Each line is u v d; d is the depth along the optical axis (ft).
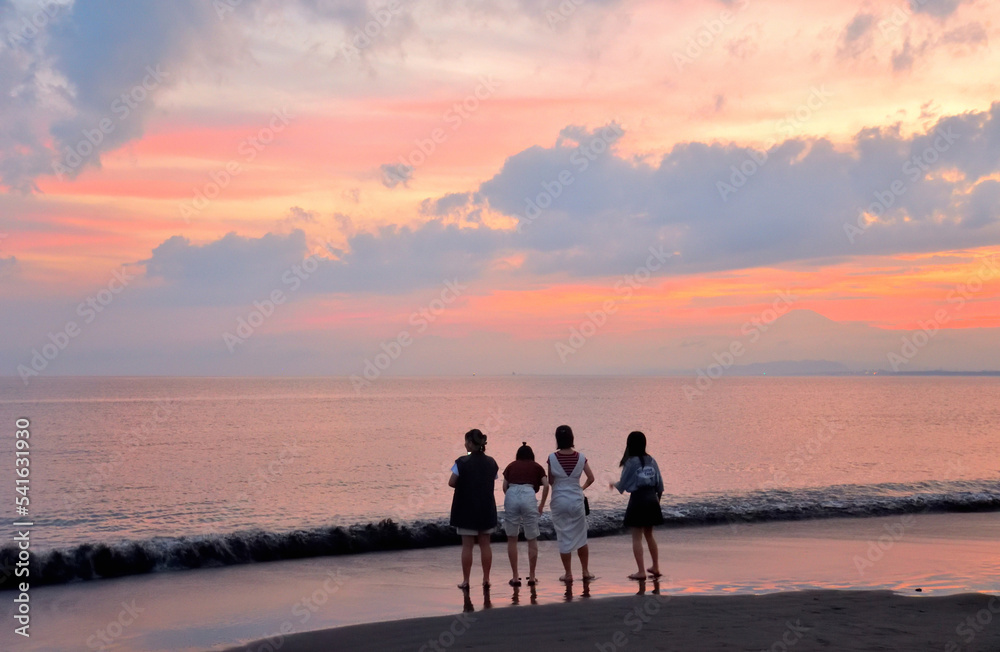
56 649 23.29
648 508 31.50
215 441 135.44
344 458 105.60
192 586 32.45
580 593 29.25
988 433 145.79
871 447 115.65
